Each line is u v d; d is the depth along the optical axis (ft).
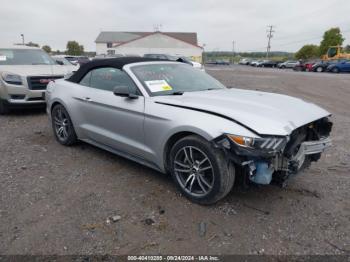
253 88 47.55
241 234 8.91
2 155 14.84
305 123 9.93
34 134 18.63
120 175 12.73
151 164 12.02
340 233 9.04
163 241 8.59
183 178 10.92
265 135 8.86
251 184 11.11
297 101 11.96
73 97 14.89
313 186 11.92
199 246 8.41
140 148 11.91
